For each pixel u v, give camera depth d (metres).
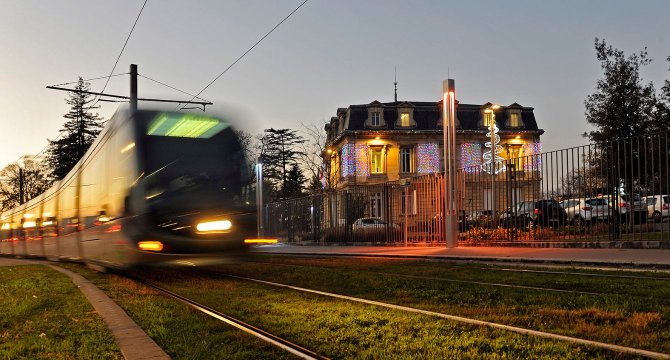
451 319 6.91
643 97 27.50
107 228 14.23
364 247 24.88
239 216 13.80
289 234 34.81
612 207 16.09
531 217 18.48
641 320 6.28
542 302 7.89
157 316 7.95
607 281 9.54
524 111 63.50
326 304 8.55
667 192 14.59
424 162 62.09
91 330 6.98
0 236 33.41
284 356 5.60
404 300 8.67
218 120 14.18
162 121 13.52
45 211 23.66
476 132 62.00
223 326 7.17
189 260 13.08
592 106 28.28
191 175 13.47
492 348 5.42
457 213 20.00
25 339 6.56
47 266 19.95
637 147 15.41
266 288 10.91
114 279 13.88
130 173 13.16
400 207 24.28
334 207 29.52
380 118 62.47
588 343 5.38
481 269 12.53
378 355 5.35
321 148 59.75
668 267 10.78
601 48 28.03
